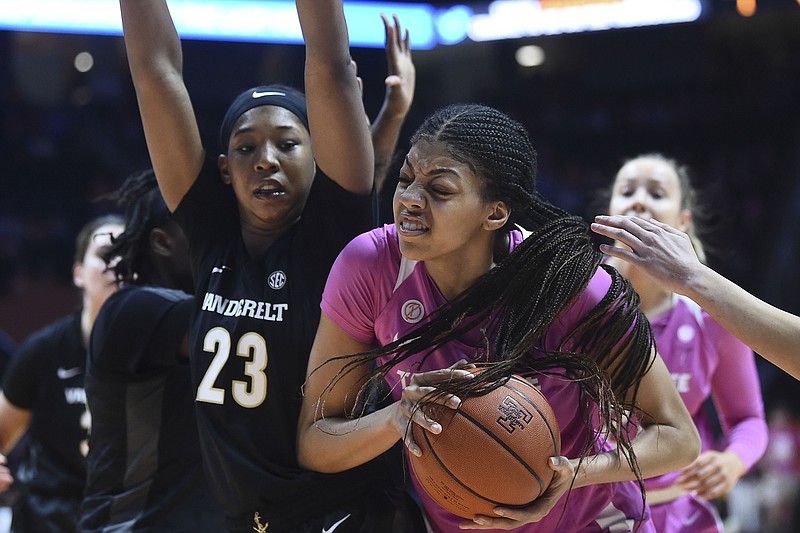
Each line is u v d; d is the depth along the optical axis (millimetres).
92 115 14039
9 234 12836
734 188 14047
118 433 2812
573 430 2197
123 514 2789
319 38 2387
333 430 2193
